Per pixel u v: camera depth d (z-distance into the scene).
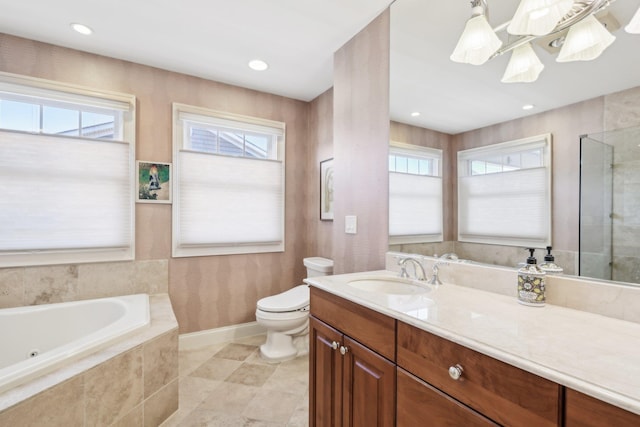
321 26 2.01
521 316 0.99
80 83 2.29
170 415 1.73
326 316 1.43
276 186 3.10
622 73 0.98
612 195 1.00
